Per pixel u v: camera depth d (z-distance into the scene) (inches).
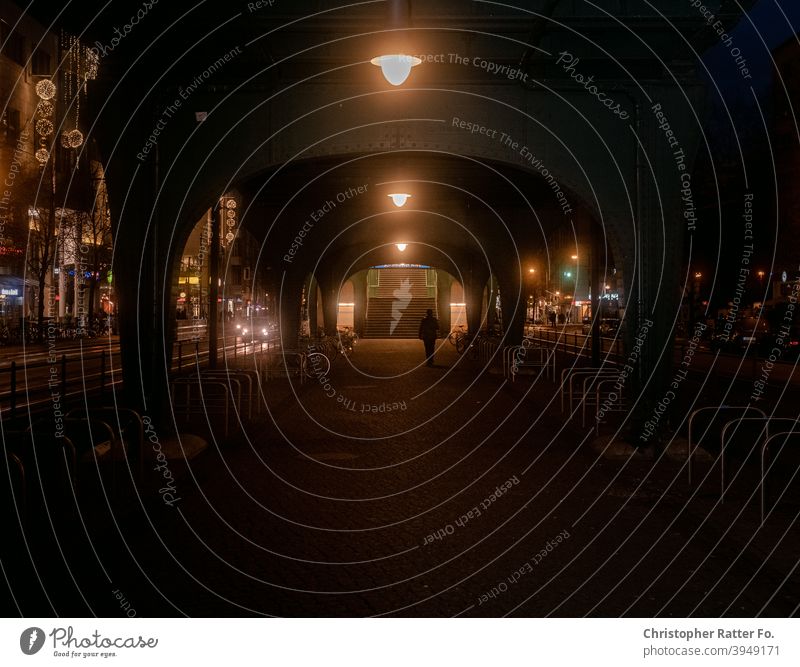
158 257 368.2
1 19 1438.2
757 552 213.5
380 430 462.0
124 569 207.2
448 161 596.7
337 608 181.9
